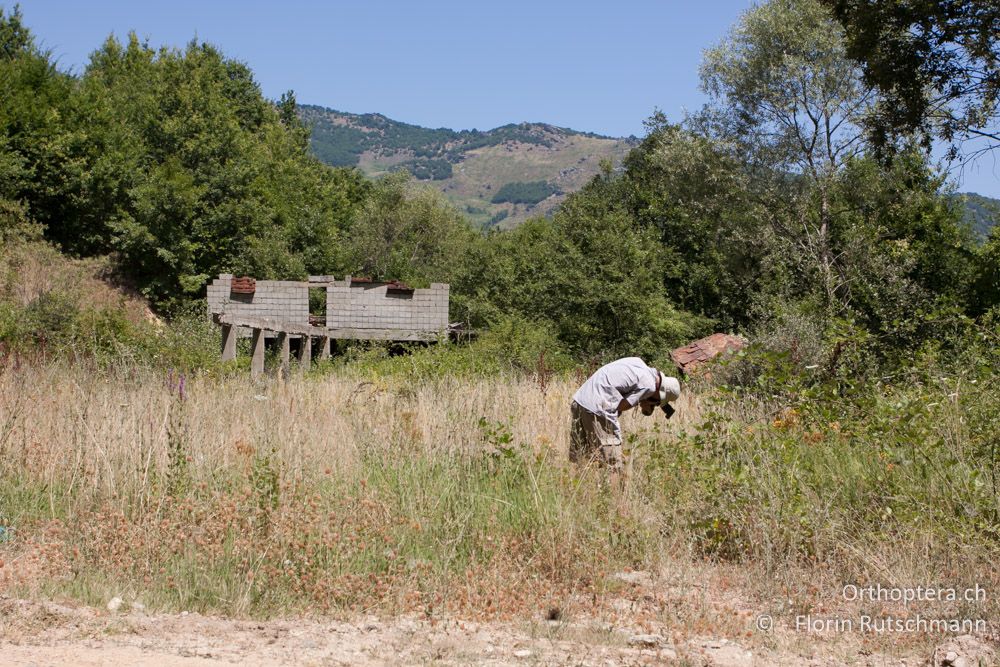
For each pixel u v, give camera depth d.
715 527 6.51
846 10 21.89
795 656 4.80
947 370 10.75
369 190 54.91
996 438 7.04
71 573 5.45
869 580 5.91
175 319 28.48
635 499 7.05
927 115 22.30
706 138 32.47
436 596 5.48
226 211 32.34
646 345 26.61
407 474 7.26
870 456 7.54
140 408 8.27
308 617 5.15
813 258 28.84
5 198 28.95
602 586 5.82
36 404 8.80
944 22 19.97
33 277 25.31
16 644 4.29
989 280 28.64
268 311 25.34
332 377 15.70
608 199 38.94
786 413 8.43
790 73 29.64
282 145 49.34
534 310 27.34
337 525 6.07
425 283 38.62
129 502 6.53
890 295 26.92
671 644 4.90
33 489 6.98
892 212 30.64
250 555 5.59
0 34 38.12
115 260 31.00
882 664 4.68
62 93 33.09
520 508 6.77
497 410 10.15
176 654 4.34
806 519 6.34
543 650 4.69
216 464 7.37
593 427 7.89
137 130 35.25
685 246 35.38
